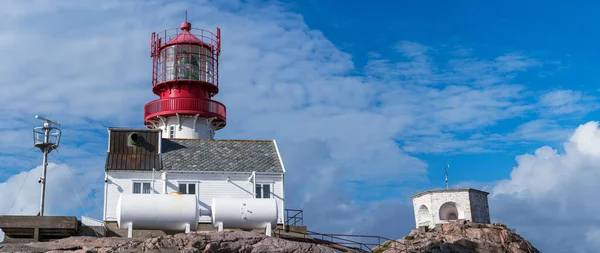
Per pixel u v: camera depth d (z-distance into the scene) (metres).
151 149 53.53
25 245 40.22
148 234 47.50
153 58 68.06
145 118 66.25
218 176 52.19
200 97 66.00
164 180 51.22
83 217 48.53
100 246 40.47
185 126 65.12
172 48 67.06
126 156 52.34
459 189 62.28
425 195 63.56
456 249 52.03
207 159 53.88
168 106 64.94
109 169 50.72
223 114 67.31
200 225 49.47
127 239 41.94
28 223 44.16
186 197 45.81
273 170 53.25
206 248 40.31
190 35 68.12
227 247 40.75
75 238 42.00
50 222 44.38
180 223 45.16
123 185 50.69
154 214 44.72
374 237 48.00
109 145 52.94
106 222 49.34
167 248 39.94
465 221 56.06
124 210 44.41
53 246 40.34
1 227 43.78
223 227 46.41
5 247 39.62
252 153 55.66
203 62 67.38
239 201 46.72
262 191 52.59
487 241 53.44
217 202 46.50
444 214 63.19
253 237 41.91
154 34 68.38
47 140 47.84
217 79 68.31
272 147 56.94
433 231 57.09
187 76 66.25
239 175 52.41
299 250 41.62
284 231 50.50
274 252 41.12
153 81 67.31
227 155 54.88
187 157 53.75
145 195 45.41
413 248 52.47
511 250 53.25
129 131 54.09
